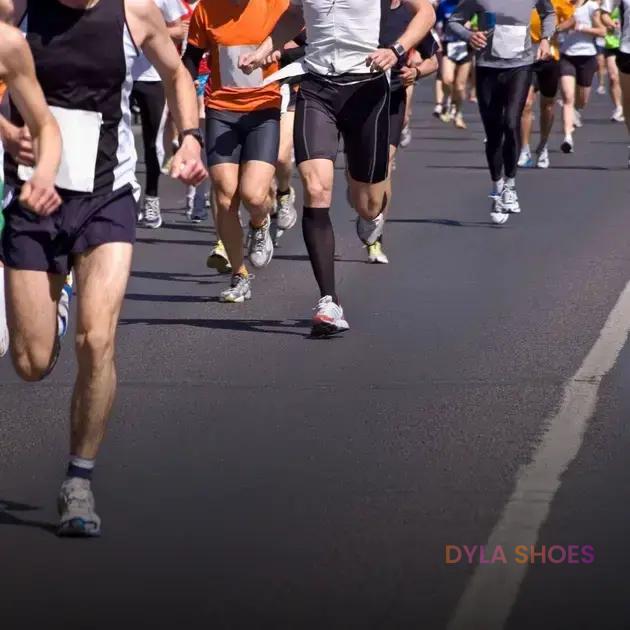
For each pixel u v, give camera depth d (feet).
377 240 75.72
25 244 35.86
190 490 38.93
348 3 57.72
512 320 60.23
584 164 125.29
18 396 49.52
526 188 107.86
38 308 36.06
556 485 38.52
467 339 56.80
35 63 35.60
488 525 35.65
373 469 40.34
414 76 73.41
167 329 60.39
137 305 66.18
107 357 35.76
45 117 34.35
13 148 34.88
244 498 38.17
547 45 93.91
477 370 51.60
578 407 46.19
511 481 38.96
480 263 75.20
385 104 59.36
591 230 85.97
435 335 57.77
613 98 171.53
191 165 37.83
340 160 135.13
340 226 90.33
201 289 70.54
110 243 36.04
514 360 53.01
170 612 30.73
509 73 89.81
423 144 143.95
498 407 46.50
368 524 35.88
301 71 58.70
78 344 35.81
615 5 118.93
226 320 62.39
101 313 35.65
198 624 30.04
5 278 36.42
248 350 56.08
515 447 42.11
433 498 37.76
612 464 40.29
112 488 39.19
